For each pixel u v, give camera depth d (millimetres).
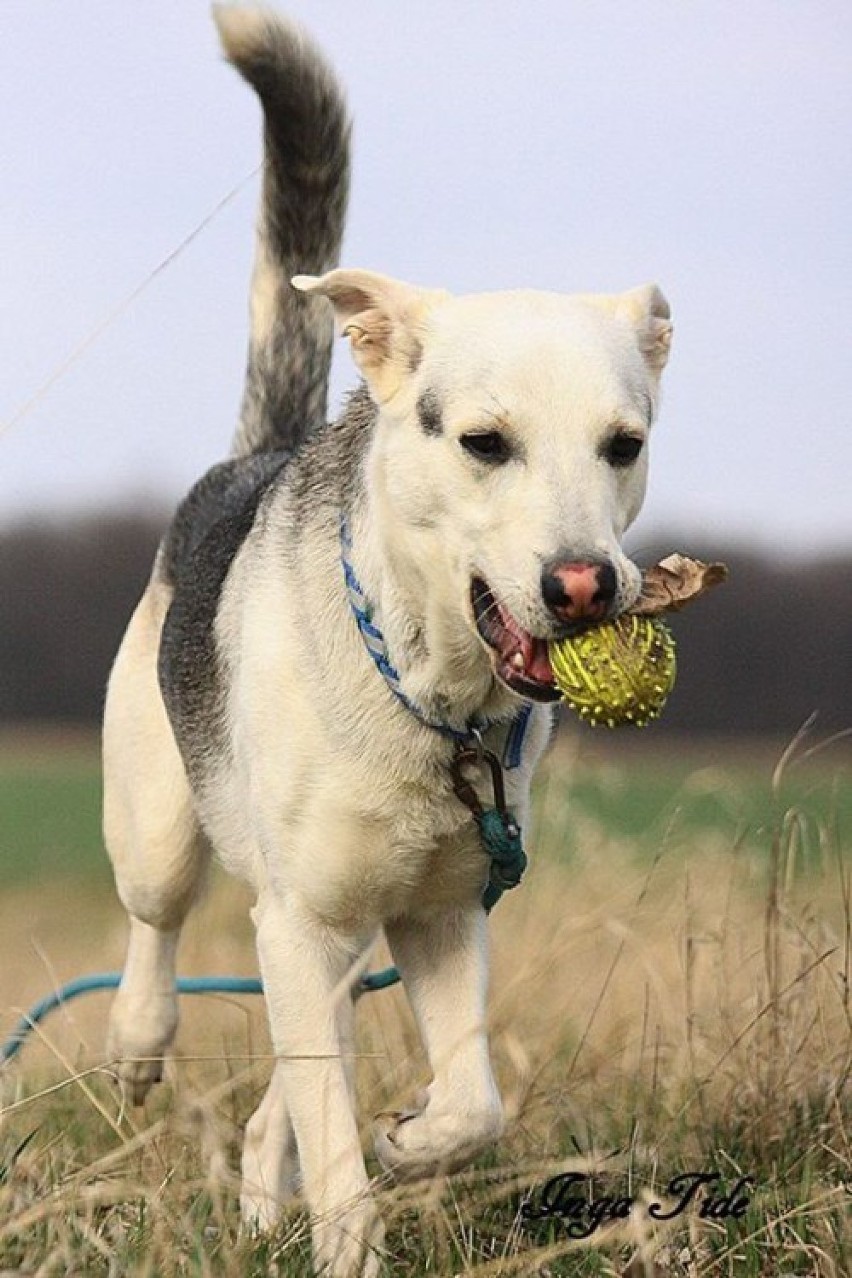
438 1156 8766
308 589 9141
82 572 93688
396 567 8734
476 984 9328
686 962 11289
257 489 10781
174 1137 10062
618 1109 10516
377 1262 8258
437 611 8586
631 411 8406
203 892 11289
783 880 11398
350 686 8867
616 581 7918
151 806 11039
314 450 9734
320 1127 8727
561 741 14953
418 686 8758
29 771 66938
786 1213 8422
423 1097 9055
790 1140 9680
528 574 7961
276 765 9109
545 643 8102
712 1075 10086
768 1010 10102
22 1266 7641
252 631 9398
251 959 15055
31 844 37969
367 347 8914
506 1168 9289
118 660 11672
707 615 74688
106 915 24797
